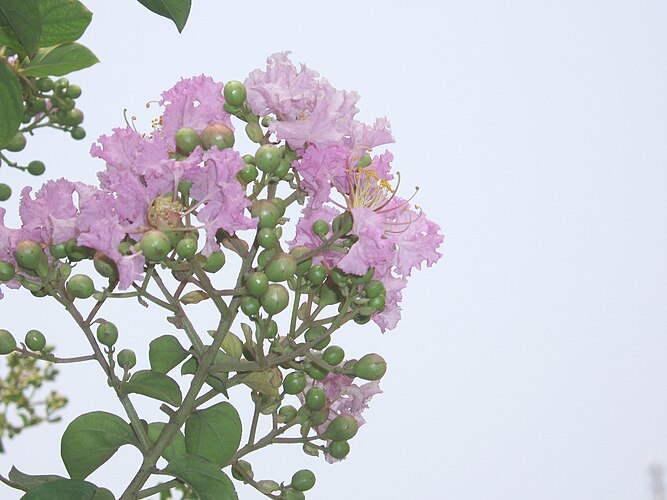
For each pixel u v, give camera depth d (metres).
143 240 0.51
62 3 0.59
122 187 0.52
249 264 0.54
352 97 0.55
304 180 0.54
